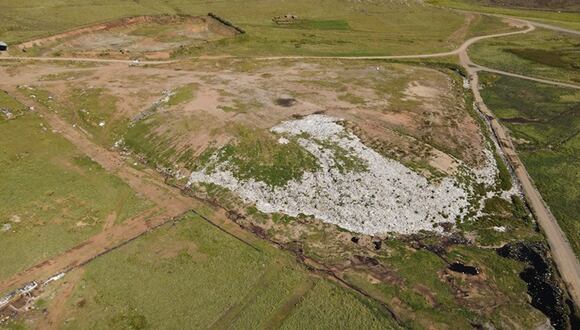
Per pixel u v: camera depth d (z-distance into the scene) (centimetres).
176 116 5816
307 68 7669
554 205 4828
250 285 3741
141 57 7769
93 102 6200
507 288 3822
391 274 3891
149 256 3972
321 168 4931
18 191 4600
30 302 3522
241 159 5062
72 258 3919
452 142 5684
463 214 4566
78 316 3441
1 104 6050
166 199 4644
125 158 5244
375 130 5706
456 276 3897
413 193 4681
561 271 3997
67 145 5400
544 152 5812
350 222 4378
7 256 3881
